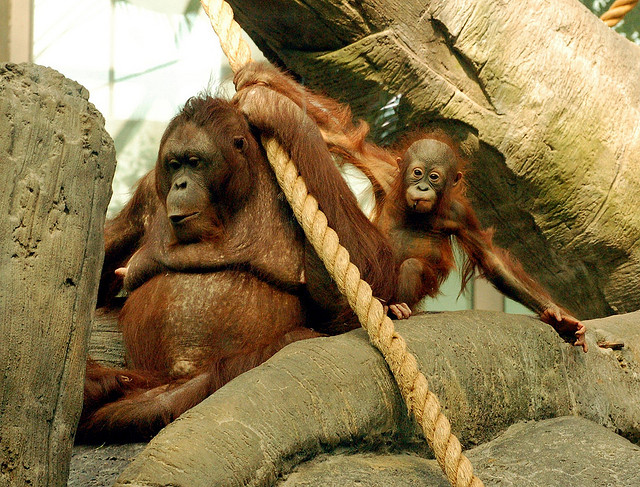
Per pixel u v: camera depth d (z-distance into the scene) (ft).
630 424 18.97
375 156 20.61
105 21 39.50
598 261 28.40
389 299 17.03
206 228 16.65
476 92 26.21
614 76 28.07
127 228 19.80
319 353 14.55
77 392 11.53
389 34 25.23
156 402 15.05
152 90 39.52
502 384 16.70
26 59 37.68
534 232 28.09
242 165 16.90
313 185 16.88
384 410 14.44
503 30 26.05
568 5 27.78
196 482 11.34
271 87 17.99
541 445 15.70
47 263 11.31
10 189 11.18
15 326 10.79
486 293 37.76
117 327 20.04
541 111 26.45
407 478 13.50
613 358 19.81
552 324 18.99
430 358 15.56
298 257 17.13
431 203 18.19
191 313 16.40
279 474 12.69
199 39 39.93
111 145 12.47
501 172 26.84
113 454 14.51
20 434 10.60
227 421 12.48
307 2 24.49
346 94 26.50
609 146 27.48
